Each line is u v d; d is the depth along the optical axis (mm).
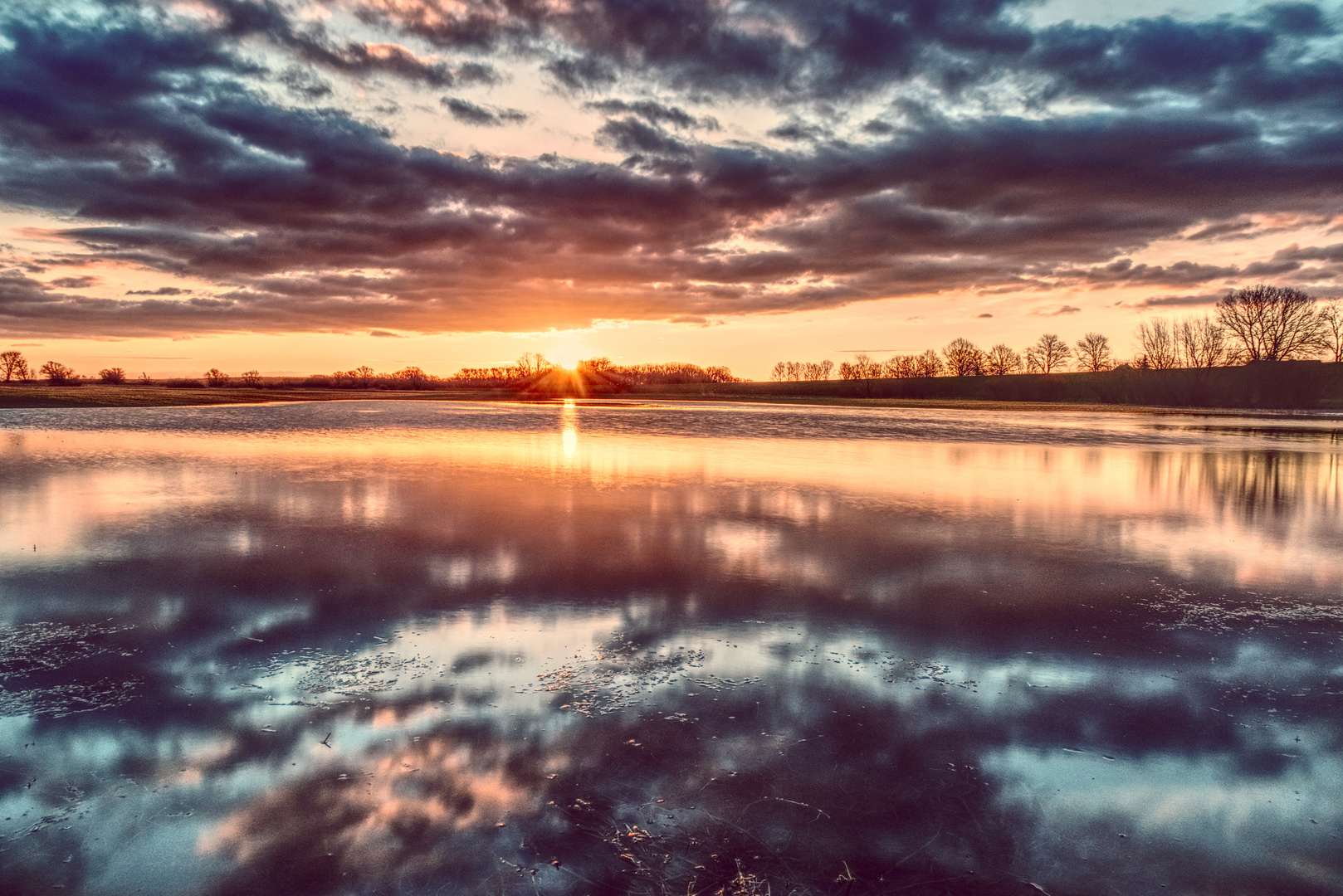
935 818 4207
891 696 5766
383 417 41094
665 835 4012
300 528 11438
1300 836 4066
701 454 23500
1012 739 5117
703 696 5715
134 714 5301
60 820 4074
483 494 14898
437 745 4910
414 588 8383
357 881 3592
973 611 7840
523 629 7148
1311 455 25312
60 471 17672
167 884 3570
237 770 4578
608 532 11414
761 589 8547
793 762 4777
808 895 3562
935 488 16750
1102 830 4109
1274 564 9969
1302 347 85438
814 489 16297
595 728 5180
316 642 6730
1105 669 6359
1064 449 27047
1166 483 18000
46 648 6539
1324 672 6320
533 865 3732
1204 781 4625
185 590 8234
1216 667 6414
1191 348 98875
